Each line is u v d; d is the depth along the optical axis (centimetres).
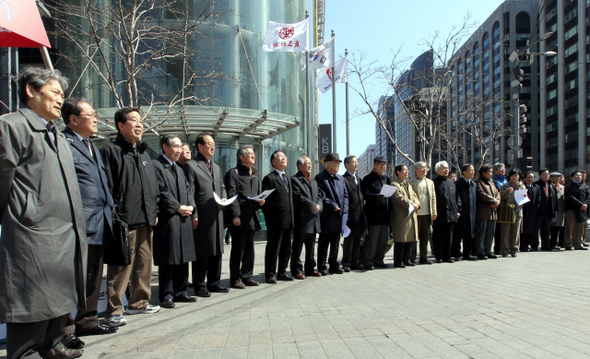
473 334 370
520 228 1030
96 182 380
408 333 378
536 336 361
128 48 780
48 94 299
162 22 1340
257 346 352
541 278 647
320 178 735
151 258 484
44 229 269
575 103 5553
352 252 785
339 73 1805
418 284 616
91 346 362
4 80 659
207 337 381
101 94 1434
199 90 1487
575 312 439
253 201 636
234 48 1614
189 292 623
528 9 6281
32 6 460
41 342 274
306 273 723
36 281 262
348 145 1917
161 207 508
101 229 378
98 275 392
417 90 1385
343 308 480
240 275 634
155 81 1423
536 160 6738
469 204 880
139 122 453
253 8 1709
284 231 675
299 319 437
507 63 6288
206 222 577
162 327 418
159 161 531
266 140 1842
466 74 2056
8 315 253
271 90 1788
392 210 809
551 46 6116
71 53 1434
